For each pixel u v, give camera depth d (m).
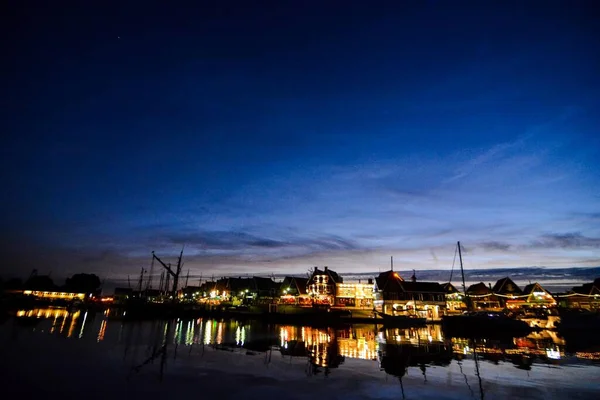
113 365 25.03
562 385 21.28
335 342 42.41
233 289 123.50
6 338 34.84
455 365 27.64
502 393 19.55
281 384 21.03
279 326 68.12
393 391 19.83
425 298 94.19
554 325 63.41
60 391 18.45
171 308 96.88
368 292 95.19
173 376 22.42
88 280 157.88
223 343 39.22
